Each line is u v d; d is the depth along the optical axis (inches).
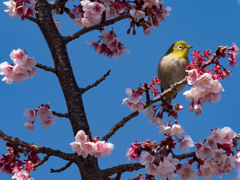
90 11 300.5
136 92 243.0
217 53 249.3
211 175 247.1
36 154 289.7
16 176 251.9
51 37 314.3
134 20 323.6
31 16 316.2
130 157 263.7
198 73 237.6
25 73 274.8
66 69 303.3
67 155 273.3
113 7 325.7
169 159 234.1
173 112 250.2
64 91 299.9
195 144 241.1
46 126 284.8
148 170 235.9
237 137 258.2
